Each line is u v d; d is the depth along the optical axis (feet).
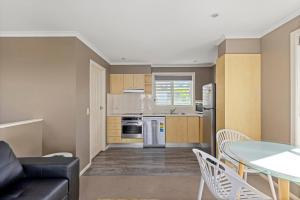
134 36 12.19
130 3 8.14
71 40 11.39
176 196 9.19
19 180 6.36
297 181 4.58
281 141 10.09
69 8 8.58
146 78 20.97
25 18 9.59
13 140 8.61
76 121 11.44
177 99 22.04
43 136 11.31
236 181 5.17
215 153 14.35
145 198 9.00
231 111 12.09
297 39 9.08
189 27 10.75
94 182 10.80
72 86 11.34
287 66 9.65
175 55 17.31
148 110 21.01
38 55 11.39
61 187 6.14
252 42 12.11
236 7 8.53
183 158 15.48
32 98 11.37
